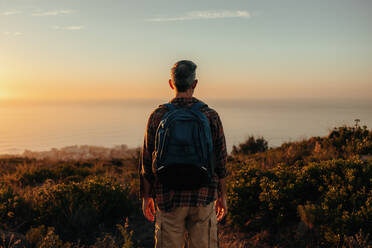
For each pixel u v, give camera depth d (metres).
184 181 1.84
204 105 2.11
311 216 3.91
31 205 5.19
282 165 5.79
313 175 4.95
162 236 2.06
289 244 4.01
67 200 5.10
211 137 1.98
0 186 6.05
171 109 2.05
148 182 2.12
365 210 3.67
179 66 2.07
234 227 4.83
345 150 8.08
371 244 3.34
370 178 4.38
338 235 3.53
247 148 13.99
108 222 5.12
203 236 2.07
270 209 4.54
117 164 15.41
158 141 1.90
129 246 3.38
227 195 5.12
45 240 3.60
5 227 4.49
